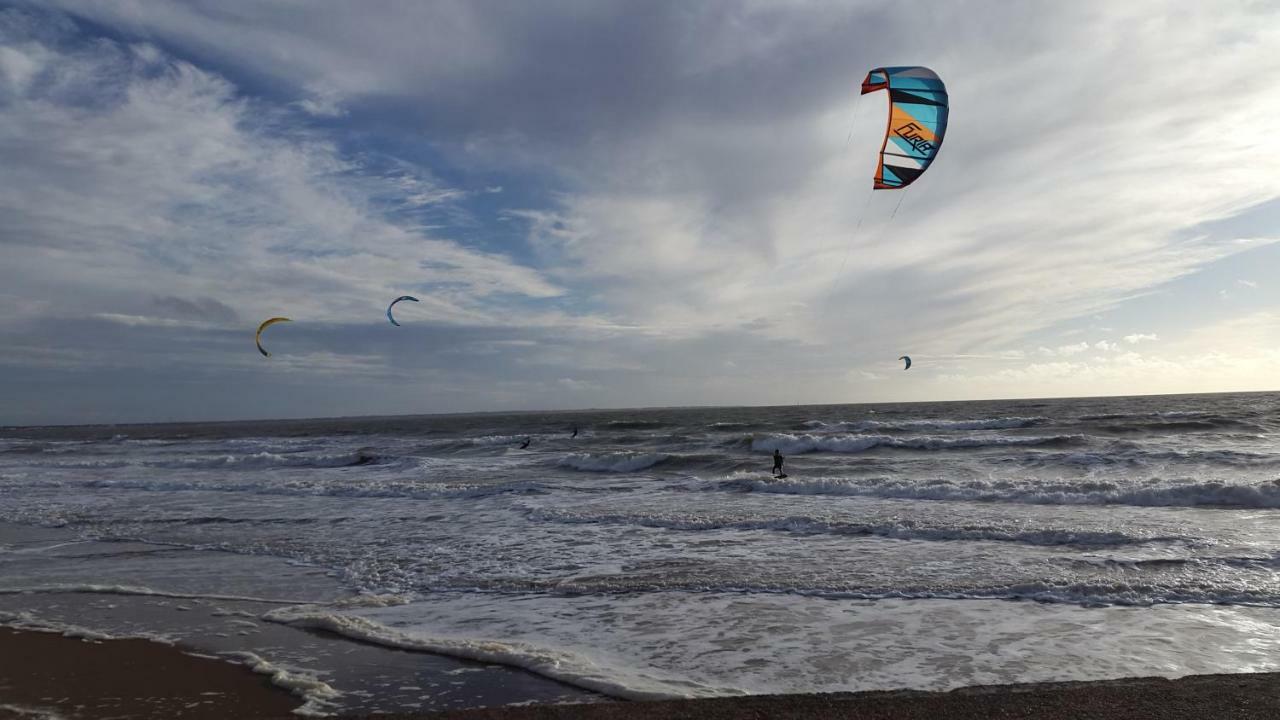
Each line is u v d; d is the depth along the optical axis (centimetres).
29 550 1245
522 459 3052
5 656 686
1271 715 422
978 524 1220
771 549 1100
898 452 2730
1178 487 1445
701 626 745
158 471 2916
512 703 553
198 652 689
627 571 988
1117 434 3158
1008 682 578
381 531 1354
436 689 587
